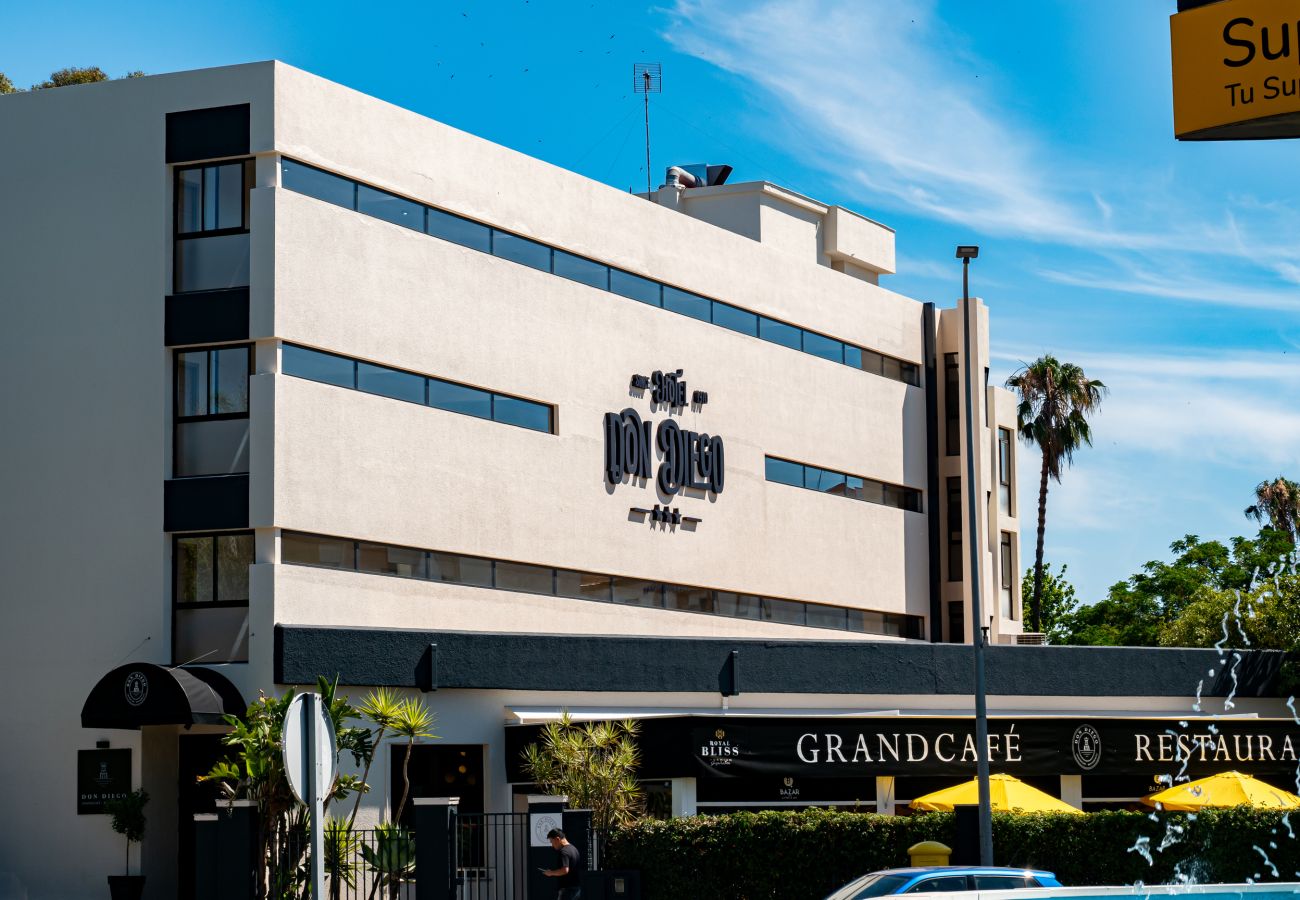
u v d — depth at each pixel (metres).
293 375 31.28
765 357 44.12
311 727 14.79
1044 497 73.12
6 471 32.09
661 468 40.16
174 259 31.73
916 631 49.38
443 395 34.59
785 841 28.41
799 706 37.56
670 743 32.16
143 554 30.95
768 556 43.41
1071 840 29.86
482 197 35.91
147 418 31.30
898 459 48.97
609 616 38.22
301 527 30.86
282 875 26.47
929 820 29.09
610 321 39.06
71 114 32.59
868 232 51.72
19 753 31.09
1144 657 41.16
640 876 27.88
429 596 33.56
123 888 29.47
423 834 26.97
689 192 48.59
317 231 31.84
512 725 33.34
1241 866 30.70
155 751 30.41
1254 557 72.44
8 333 32.44
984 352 51.53
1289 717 42.00
